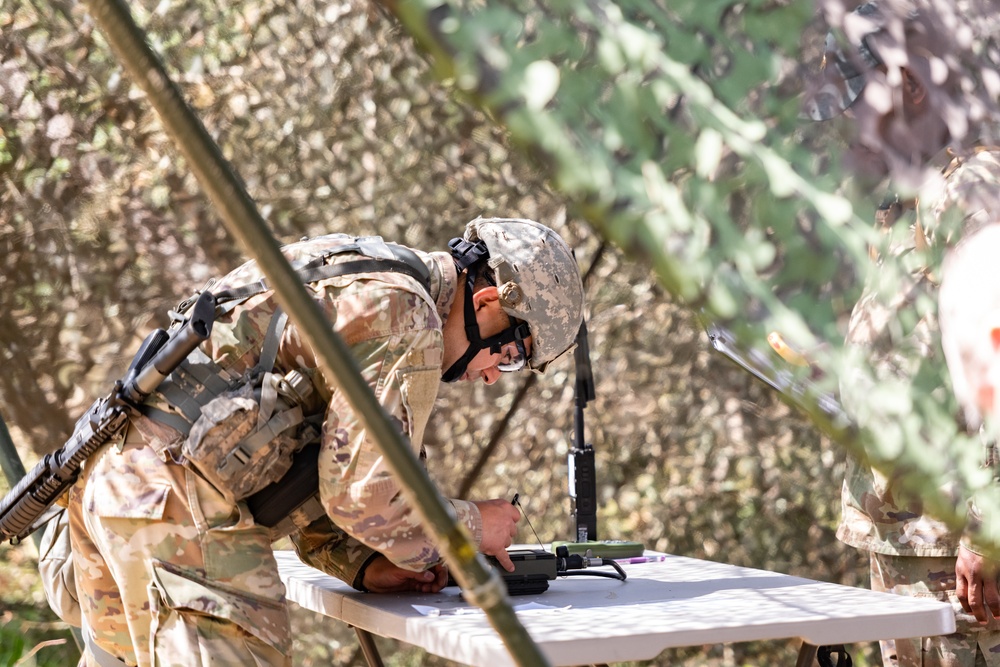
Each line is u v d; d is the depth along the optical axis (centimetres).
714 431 814
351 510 310
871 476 397
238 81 763
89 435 328
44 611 822
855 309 65
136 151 756
